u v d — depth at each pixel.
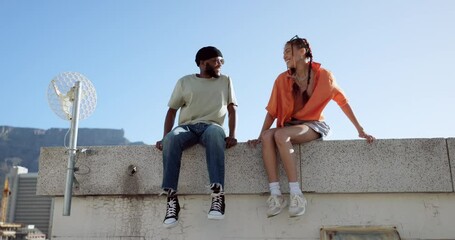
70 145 4.57
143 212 4.67
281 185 4.46
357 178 4.40
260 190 4.46
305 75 4.75
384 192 4.37
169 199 4.26
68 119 4.79
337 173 4.43
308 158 4.49
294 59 4.68
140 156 4.75
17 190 147.88
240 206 4.55
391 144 4.43
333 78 4.72
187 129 4.50
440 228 4.29
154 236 4.59
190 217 4.59
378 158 4.41
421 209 4.36
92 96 4.87
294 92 4.75
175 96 4.87
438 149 4.37
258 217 4.50
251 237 4.46
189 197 4.65
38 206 145.75
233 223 4.52
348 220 4.42
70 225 4.73
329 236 4.26
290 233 4.43
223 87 4.88
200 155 4.64
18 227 102.56
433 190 4.29
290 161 4.24
